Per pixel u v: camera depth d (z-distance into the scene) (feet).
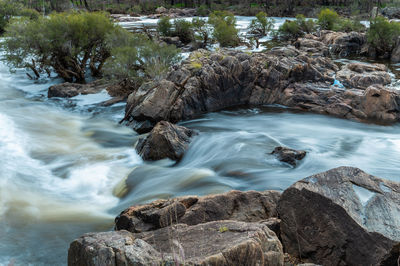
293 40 126.31
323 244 16.42
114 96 63.62
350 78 66.74
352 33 110.73
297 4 263.70
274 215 22.16
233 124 49.90
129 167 37.01
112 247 13.67
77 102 61.31
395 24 95.50
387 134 45.06
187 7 305.32
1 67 88.28
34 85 73.82
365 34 110.73
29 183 32.53
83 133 47.65
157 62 61.82
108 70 62.44
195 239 15.15
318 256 16.69
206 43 116.98
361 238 15.11
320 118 51.75
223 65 57.41
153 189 31.14
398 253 14.16
